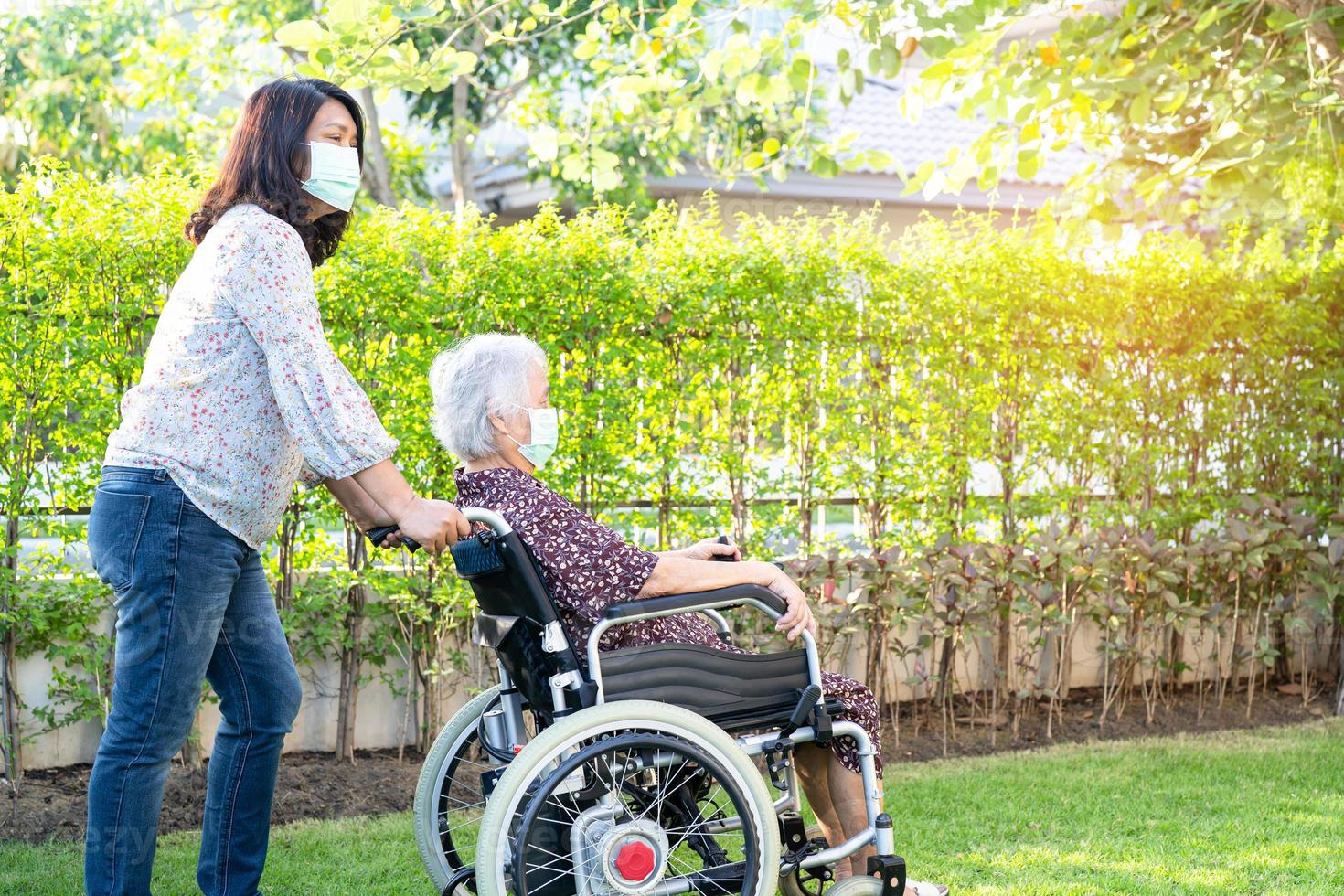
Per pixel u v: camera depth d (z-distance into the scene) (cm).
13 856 325
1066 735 481
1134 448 512
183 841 340
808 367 455
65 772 397
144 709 242
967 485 500
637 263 431
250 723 265
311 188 247
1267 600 531
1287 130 445
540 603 231
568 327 424
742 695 242
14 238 367
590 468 429
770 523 454
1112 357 508
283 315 235
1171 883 306
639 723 225
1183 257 516
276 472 247
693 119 493
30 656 393
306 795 387
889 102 1057
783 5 433
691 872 253
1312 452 550
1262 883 307
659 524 450
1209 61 461
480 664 440
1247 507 521
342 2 360
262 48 975
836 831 268
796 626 241
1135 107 428
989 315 479
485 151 1118
